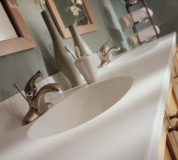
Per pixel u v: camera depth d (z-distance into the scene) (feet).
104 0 6.55
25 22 2.99
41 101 2.24
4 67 2.39
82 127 1.29
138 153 0.71
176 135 1.71
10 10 2.68
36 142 1.46
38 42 3.12
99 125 1.17
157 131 0.83
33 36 3.05
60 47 2.90
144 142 0.76
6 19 2.63
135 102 1.24
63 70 3.00
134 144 0.78
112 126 1.05
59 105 2.35
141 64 2.48
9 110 2.25
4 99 2.28
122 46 6.84
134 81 1.80
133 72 2.24
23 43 2.70
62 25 3.76
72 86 3.16
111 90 2.42
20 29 2.74
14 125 2.24
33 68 2.83
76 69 3.04
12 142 1.74
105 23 6.07
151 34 6.35
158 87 1.32
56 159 1.01
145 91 1.36
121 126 1.00
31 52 2.89
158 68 1.86
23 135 1.81
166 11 7.52
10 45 2.48
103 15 6.12
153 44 4.27
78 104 2.49
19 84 2.53
